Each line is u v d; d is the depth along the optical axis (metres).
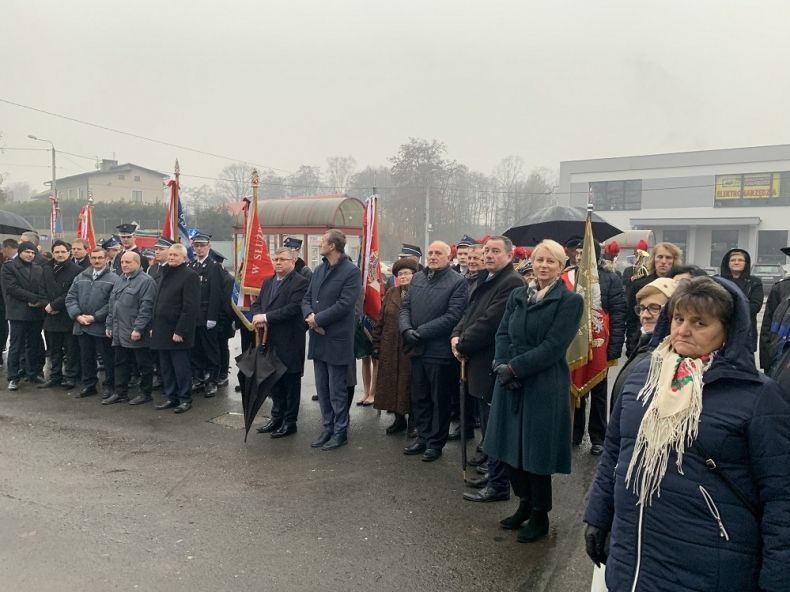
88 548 3.86
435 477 5.13
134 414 6.85
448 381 5.49
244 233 7.57
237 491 4.79
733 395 2.01
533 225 8.05
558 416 3.89
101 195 59.72
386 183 57.09
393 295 6.32
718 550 1.98
